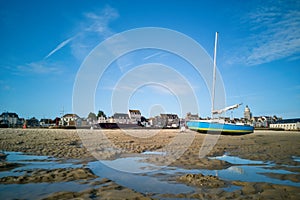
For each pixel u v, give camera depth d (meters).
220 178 7.73
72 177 7.36
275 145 21.28
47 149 14.23
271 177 8.01
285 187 6.62
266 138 32.69
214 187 6.57
